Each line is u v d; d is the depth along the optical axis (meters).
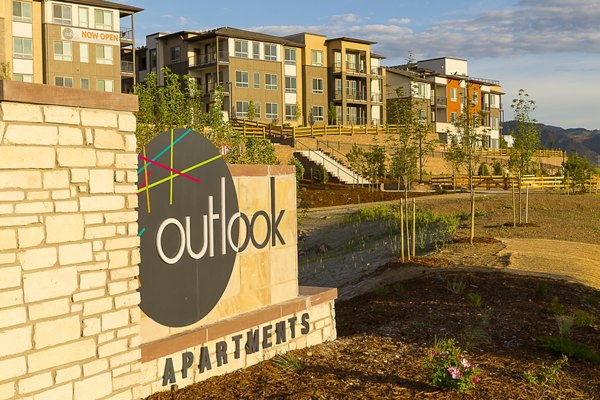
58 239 5.68
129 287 6.35
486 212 30.39
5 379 5.27
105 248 6.11
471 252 18.77
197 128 14.71
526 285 13.77
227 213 8.21
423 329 10.66
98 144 6.07
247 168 8.66
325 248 26.09
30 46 53.50
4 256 5.27
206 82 66.62
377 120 77.88
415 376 8.19
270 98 67.44
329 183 43.78
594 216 29.23
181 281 7.46
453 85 86.56
